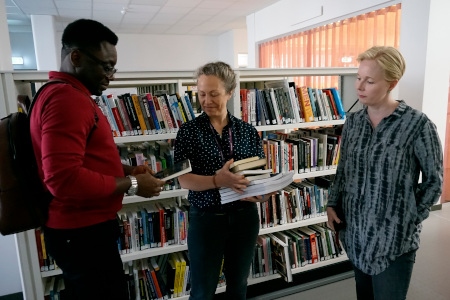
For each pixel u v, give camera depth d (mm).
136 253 1786
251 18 7078
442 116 3643
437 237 2922
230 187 1199
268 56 6758
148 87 2613
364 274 1317
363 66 1138
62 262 1040
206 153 1307
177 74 1756
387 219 1154
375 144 1180
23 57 7648
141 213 1820
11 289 2059
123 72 1648
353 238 1269
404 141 1125
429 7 3344
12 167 947
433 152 1103
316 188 2209
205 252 1326
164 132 1792
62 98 886
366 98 1155
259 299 2051
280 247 1998
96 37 969
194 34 9477
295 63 5887
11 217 954
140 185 1057
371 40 4180
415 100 3602
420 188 1166
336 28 4797
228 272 1439
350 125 1311
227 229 1333
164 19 7254
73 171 866
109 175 1036
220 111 1306
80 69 983
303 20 5441
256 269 2057
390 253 1156
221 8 6402
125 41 9023
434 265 2424
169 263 1922
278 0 5961
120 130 1703
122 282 1154
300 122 2104
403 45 3666
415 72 3568
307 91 2096
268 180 1212
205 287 1350
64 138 867
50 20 6375
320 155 2186
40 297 1674
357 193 1244
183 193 1830
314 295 2100
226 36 9320
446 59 3535
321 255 2229
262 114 1992
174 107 1800
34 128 927
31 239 1610
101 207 1042
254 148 1421
